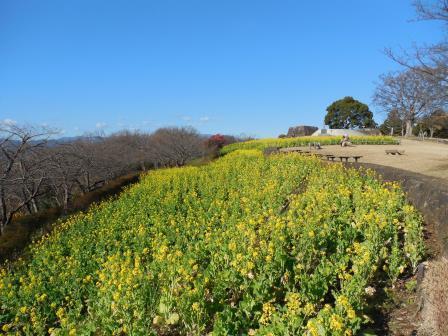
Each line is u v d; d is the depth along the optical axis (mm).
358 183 15031
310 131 81250
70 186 31297
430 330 6055
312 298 7000
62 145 28375
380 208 10883
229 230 10945
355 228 9570
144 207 20188
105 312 7766
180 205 19484
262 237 10016
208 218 14734
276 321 6270
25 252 18859
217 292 7449
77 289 10773
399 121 67250
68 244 16594
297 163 23047
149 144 57719
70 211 26406
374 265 7914
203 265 9945
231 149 50062
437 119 52344
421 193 11641
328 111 92375
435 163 21312
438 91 16938
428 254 8578
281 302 7629
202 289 7273
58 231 20203
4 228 21328
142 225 16531
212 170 29953
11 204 27953
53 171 26688
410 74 54469
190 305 6996
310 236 8617
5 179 20859
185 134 62781
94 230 18312
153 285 8508
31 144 22578
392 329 6527
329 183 15961
